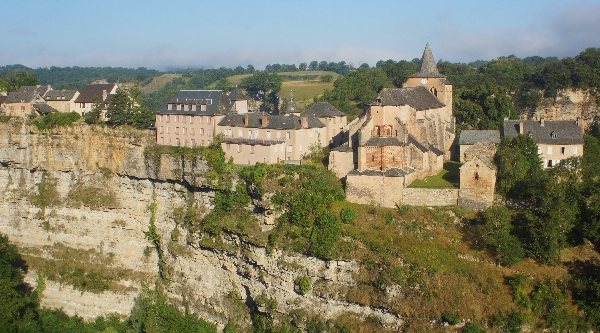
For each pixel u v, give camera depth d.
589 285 95.06
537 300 95.19
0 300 119.56
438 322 97.06
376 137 120.81
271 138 129.00
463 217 107.50
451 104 149.00
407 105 125.44
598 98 151.00
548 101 154.88
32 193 150.88
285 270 110.06
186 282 129.12
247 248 116.69
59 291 139.38
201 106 136.75
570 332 93.00
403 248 103.06
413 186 113.31
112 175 143.38
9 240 150.50
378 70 198.12
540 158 116.12
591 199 102.69
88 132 145.75
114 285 137.00
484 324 94.94
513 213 105.75
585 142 121.25
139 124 145.75
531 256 100.62
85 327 132.25
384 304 101.00
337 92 183.12
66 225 145.38
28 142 149.25
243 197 120.50
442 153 129.50
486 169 107.38
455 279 98.81
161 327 128.12
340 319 105.00
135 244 139.75
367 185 112.44
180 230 131.25
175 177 131.88
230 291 122.25
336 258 105.12
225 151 128.38
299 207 110.44
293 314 109.38
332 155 120.12
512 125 126.25
